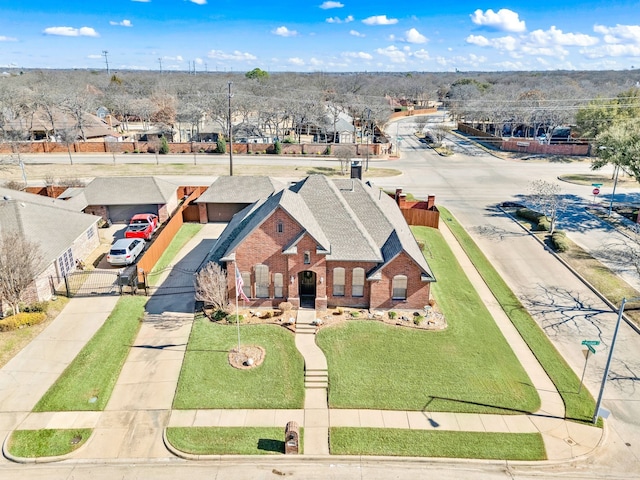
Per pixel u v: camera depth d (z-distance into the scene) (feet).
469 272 126.00
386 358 87.35
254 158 279.08
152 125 415.03
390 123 465.47
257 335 93.61
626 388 81.61
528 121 328.08
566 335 97.45
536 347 92.53
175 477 63.72
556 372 85.15
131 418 73.15
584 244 146.20
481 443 69.36
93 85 584.40
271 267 99.76
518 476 64.54
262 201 132.67
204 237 150.61
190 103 358.84
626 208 182.19
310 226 99.19
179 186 187.73
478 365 86.12
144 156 280.51
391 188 215.92
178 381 81.15
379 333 94.48
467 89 491.72
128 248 127.34
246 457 66.64
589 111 282.36
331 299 102.94
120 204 159.84
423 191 211.41
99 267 126.93
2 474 63.77
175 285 116.06
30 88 417.08
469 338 94.02
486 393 79.25
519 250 142.82
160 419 73.05
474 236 154.61
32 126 316.81
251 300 102.83
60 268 115.34
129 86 540.52
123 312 102.42
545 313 106.01
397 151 305.73
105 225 159.84
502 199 199.41
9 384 79.82
